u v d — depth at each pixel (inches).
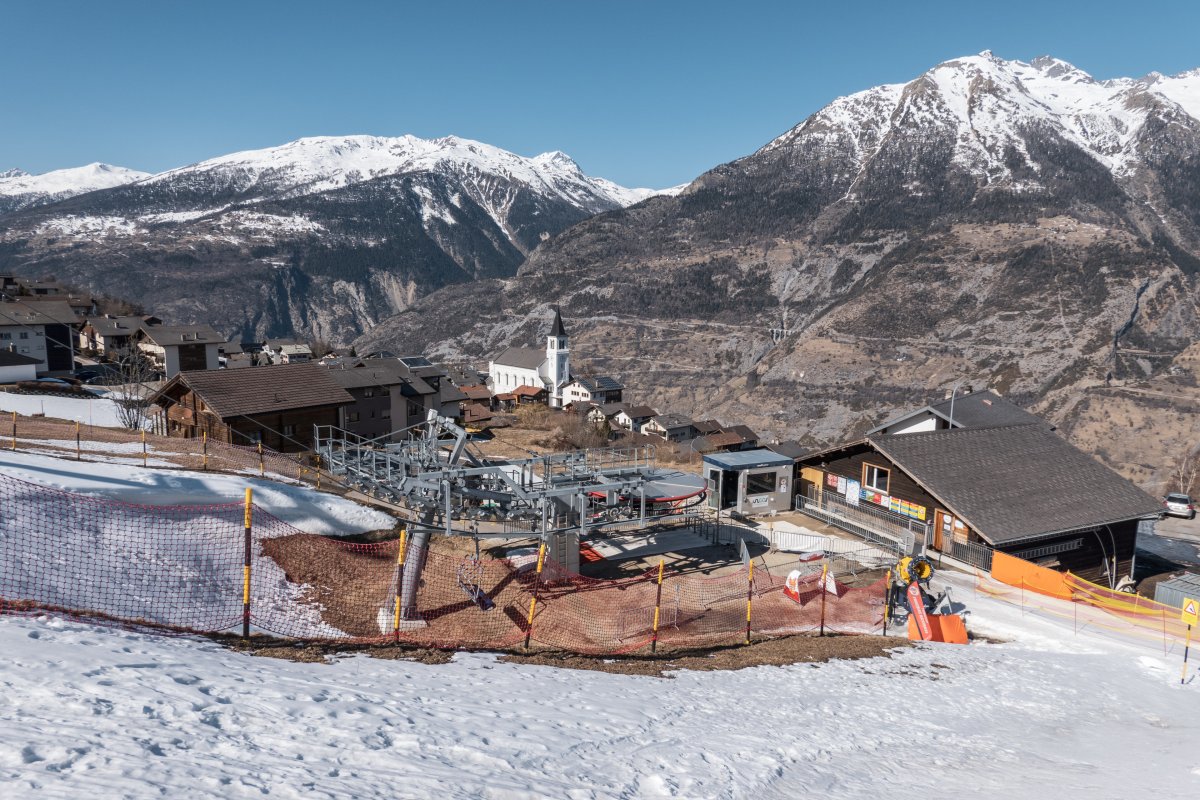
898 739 429.1
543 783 263.1
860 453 1299.2
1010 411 1679.4
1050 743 457.4
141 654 366.9
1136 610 964.0
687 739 364.5
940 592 952.9
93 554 678.5
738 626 786.2
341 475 960.3
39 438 1280.8
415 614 724.7
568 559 929.5
